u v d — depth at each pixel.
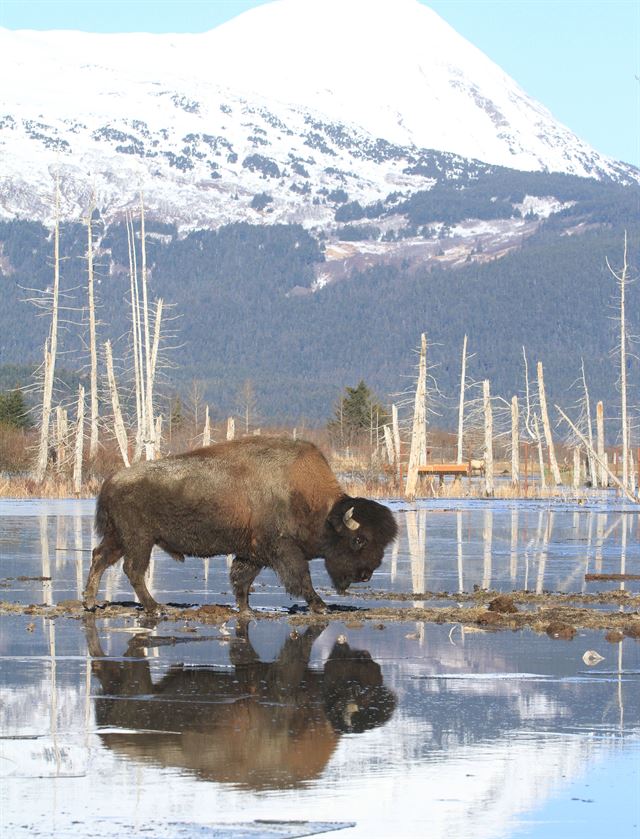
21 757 11.03
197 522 20.98
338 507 21.14
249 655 16.48
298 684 14.43
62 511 56.00
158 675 14.97
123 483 21.16
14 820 9.36
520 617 20.06
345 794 10.05
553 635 18.30
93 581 21.41
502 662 15.90
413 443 70.31
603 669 15.39
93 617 20.45
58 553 32.84
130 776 10.47
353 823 9.38
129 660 16.03
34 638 17.98
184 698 13.58
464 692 13.97
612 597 23.08
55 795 9.95
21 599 22.83
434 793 10.10
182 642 17.66
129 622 19.83
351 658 16.23
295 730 12.10
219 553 21.27
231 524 21.00
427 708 13.09
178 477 21.06
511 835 9.16
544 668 15.42
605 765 10.88
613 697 13.68
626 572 28.28
